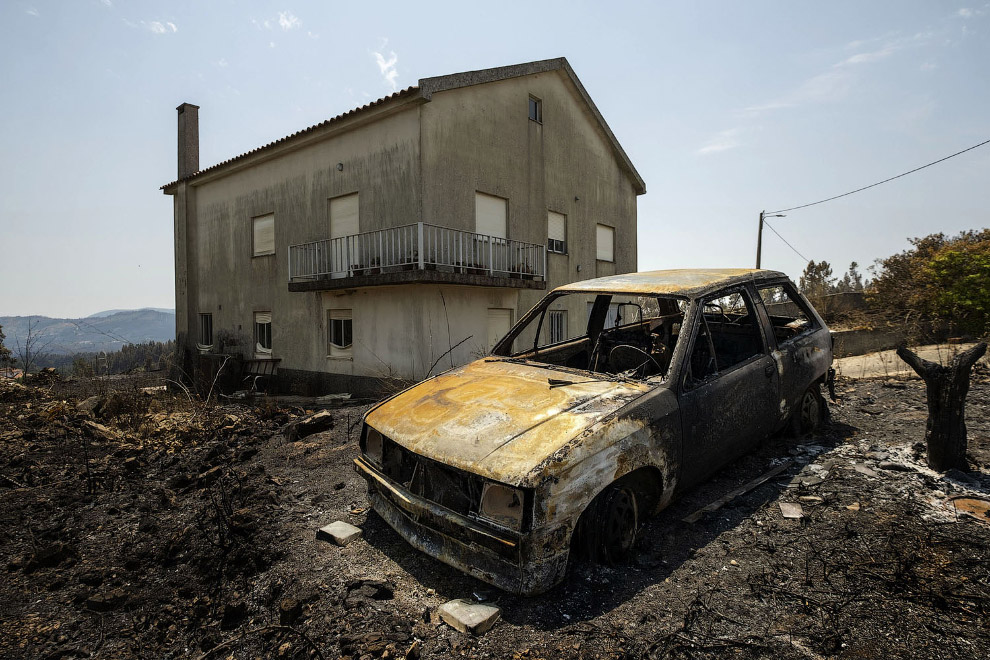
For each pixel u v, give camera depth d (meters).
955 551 2.74
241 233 15.80
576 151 16.38
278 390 14.66
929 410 3.80
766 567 2.72
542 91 14.80
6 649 2.36
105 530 3.57
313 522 3.52
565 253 15.93
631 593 2.54
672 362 3.23
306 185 13.62
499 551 2.40
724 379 3.51
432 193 11.33
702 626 2.28
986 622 2.21
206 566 3.00
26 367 8.91
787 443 4.50
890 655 2.06
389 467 3.15
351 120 12.04
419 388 3.70
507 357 4.17
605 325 5.25
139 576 2.97
